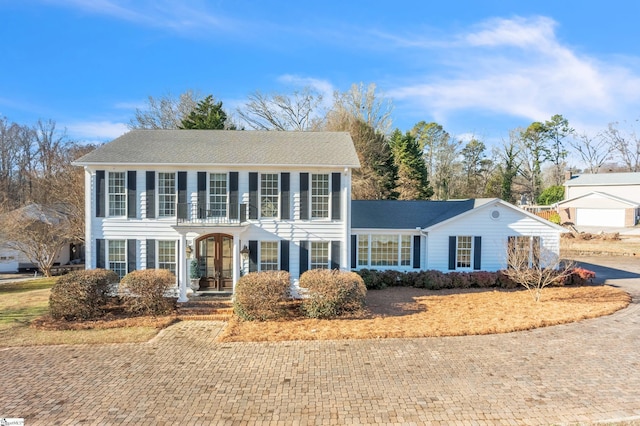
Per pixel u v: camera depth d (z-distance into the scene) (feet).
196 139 60.80
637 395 25.22
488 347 34.14
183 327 40.93
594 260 91.97
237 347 34.68
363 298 45.75
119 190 53.62
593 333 37.88
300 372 29.22
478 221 63.21
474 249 63.36
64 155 120.67
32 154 150.92
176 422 22.36
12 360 31.65
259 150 56.95
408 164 146.00
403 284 60.85
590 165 212.84
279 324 41.16
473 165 216.74
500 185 182.09
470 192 192.13
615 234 115.85
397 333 37.37
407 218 67.77
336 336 36.94
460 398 24.98
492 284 59.93
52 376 28.55
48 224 90.94
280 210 53.93
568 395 25.26
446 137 207.41
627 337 36.65
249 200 53.72
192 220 52.90
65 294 42.42
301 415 23.16
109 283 45.50
